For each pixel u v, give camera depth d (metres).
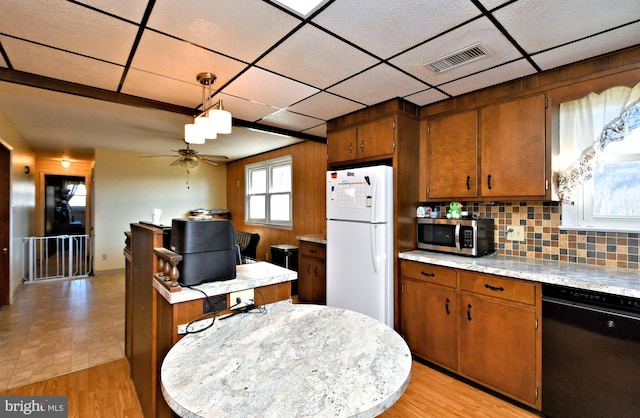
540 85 2.25
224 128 2.18
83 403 2.09
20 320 3.55
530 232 2.55
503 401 2.13
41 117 3.62
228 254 1.58
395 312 2.80
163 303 1.50
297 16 1.59
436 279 2.51
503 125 2.43
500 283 2.13
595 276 1.88
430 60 2.07
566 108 2.24
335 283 3.06
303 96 2.73
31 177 5.80
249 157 6.50
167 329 1.42
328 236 3.14
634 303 1.62
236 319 1.37
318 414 0.75
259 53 1.98
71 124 3.94
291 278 1.73
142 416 1.96
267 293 1.65
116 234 6.02
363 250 2.81
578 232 2.32
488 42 1.85
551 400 1.90
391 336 1.20
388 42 1.85
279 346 1.11
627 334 1.63
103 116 3.57
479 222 2.55
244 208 6.72
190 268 1.46
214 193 7.30
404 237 2.85
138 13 1.56
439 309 2.49
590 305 1.75
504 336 2.11
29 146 5.42
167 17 1.59
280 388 0.86
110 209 5.96
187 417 0.76
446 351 2.45
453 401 2.14
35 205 7.01
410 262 2.70
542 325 1.94
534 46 1.89
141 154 6.25
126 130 4.24
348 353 1.06
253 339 1.17
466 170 2.65
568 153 2.23
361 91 2.62
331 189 3.12
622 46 1.88
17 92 2.82
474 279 2.28
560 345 1.86
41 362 2.62
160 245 1.66
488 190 2.51
